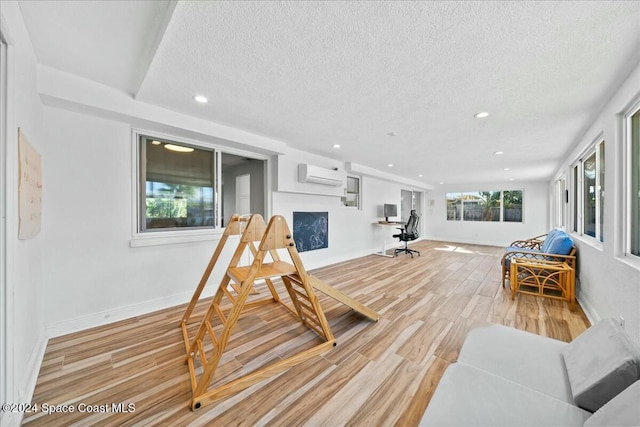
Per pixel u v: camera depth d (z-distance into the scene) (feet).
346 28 4.53
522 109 8.04
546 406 3.31
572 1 3.86
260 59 5.53
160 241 9.20
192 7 4.05
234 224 8.04
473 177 23.38
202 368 5.91
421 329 7.91
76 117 7.52
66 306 7.46
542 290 10.36
